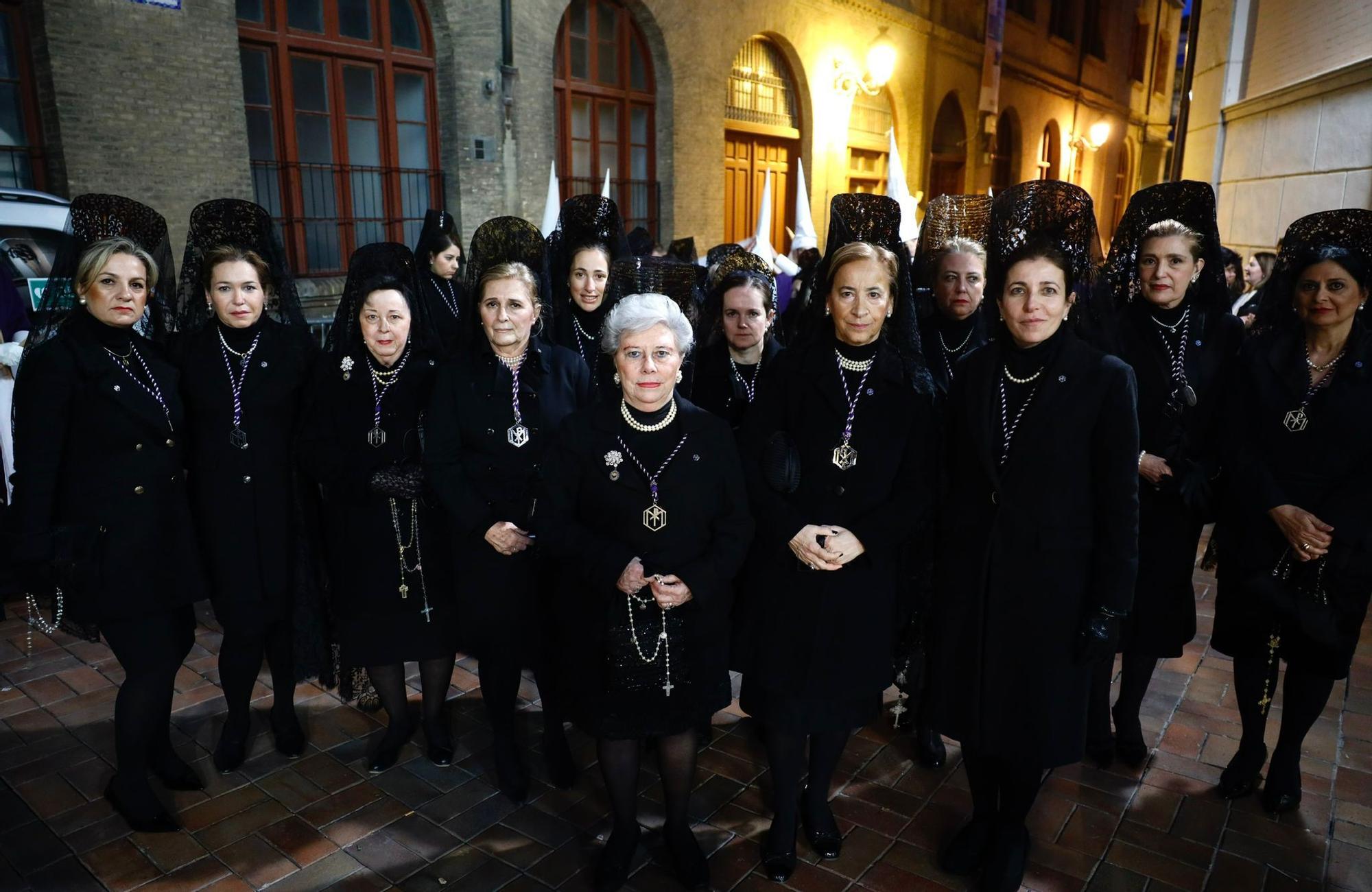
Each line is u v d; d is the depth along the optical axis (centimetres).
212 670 387
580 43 1127
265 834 280
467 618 291
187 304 298
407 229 966
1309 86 671
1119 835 278
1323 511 266
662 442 245
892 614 259
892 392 250
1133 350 300
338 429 293
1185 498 285
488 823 288
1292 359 273
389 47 910
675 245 724
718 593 245
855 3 1521
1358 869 262
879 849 274
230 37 743
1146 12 2792
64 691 366
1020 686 240
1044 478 233
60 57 647
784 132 1478
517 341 281
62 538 255
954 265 320
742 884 258
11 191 527
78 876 260
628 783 254
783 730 254
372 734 340
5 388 412
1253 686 288
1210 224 293
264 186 841
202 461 289
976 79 1928
